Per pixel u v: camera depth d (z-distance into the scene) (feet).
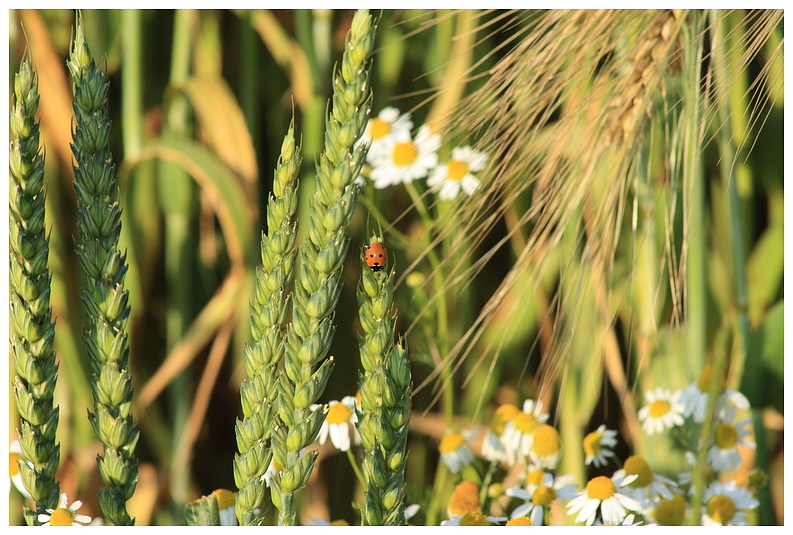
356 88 2.17
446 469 2.98
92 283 2.19
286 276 2.18
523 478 2.78
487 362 4.13
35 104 2.17
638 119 2.53
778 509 3.73
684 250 2.53
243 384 2.19
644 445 3.50
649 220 2.71
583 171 2.53
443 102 4.16
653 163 3.43
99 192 2.18
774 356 3.21
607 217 2.54
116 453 2.19
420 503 3.05
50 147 4.05
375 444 2.19
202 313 4.11
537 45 2.51
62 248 4.03
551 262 4.03
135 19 4.09
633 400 3.85
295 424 2.18
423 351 3.49
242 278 3.89
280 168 2.18
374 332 2.20
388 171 3.42
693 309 3.44
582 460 3.67
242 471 2.19
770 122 4.09
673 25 2.52
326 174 2.18
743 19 2.60
